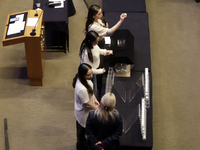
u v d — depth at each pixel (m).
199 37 8.02
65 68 7.09
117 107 5.48
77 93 4.73
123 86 5.77
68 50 7.26
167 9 8.71
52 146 5.72
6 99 6.39
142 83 5.77
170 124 6.25
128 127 5.20
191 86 6.96
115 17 7.12
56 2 7.09
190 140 6.02
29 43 5.79
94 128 4.38
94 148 4.44
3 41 5.72
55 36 7.53
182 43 7.85
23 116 6.13
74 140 5.83
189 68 7.31
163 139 6.01
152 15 8.52
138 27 6.90
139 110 5.37
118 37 6.06
